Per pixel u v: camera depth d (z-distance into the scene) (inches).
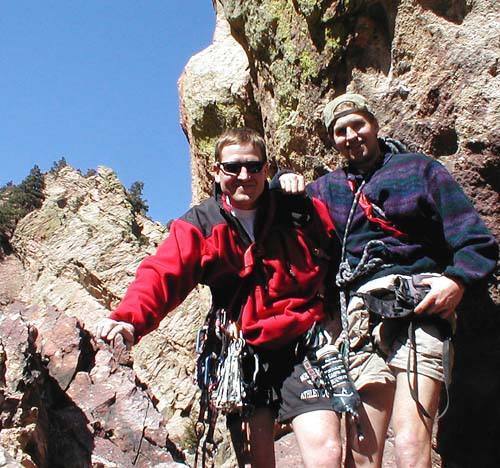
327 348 69.2
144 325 67.1
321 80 135.8
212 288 73.0
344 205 78.0
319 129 138.6
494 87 113.8
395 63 125.3
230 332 69.8
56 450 221.0
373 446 73.9
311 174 145.3
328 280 77.6
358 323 75.4
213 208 72.2
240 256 71.0
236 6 154.9
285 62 143.1
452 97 117.6
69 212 530.0
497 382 120.6
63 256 485.1
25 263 518.9
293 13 139.9
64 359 258.5
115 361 265.7
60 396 251.0
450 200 71.9
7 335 226.7
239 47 183.3
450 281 68.6
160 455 230.5
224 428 190.4
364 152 79.0
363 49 130.7
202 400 70.6
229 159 70.6
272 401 70.1
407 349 71.1
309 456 64.9
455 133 118.0
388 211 74.9
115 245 490.0
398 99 124.8
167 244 70.9
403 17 123.4
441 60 119.4
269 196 72.2
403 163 75.7
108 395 247.8
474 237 69.6
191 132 188.5
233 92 173.5
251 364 70.4
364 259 74.4
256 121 174.1
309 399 67.1
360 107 79.7
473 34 117.6
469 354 121.3
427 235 74.4
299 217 72.9
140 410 245.0
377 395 74.8
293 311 69.9
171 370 393.1
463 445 126.4
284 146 148.4
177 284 69.4
